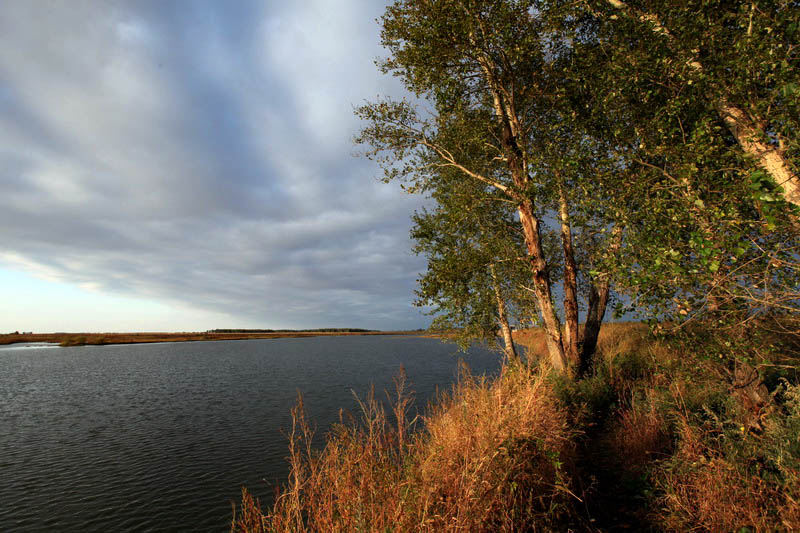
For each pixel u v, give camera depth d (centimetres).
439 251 1514
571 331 1176
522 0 921
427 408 700
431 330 1614
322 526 407
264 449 1403
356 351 7281
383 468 451
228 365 4775
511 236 1367
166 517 938
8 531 894
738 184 396
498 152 1303
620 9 659
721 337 433
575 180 609
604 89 589
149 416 2027
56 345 11731
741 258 404
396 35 1098
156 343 12475
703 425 562
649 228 472
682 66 487
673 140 510
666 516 450
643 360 1162
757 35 421
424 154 1381
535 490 462
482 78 1204
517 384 630
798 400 461
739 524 386
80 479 1188
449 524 354
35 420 1995
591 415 847
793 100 378
